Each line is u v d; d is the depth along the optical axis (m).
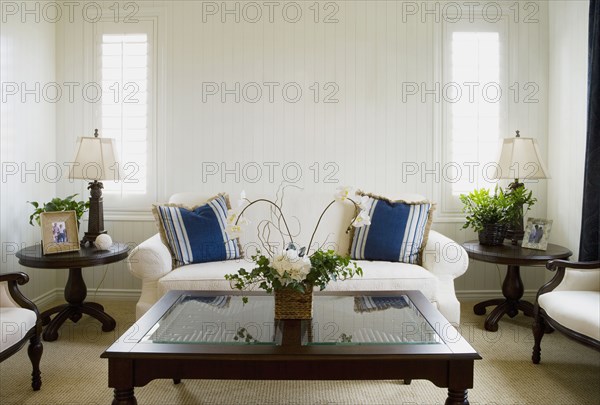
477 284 3.85
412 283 2.72
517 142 3.31
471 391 2.28
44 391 2.26
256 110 3.77
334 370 1.57
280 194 3.43
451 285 2.88
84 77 3.79
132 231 3.81
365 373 1.57
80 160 3.15
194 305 2.11
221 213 3.19
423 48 3.76
